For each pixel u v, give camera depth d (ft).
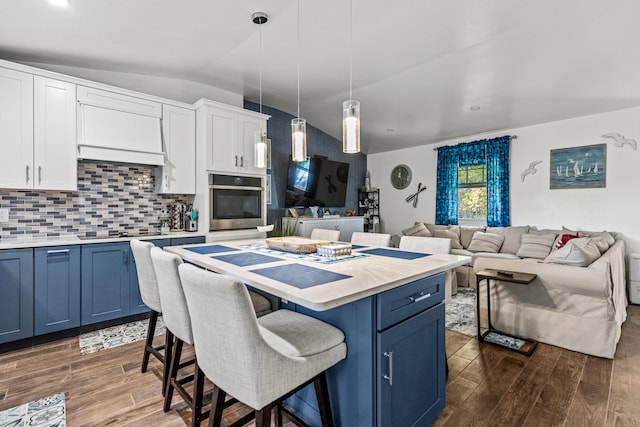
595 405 6.02
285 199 17.24
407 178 21.12
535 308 8.86
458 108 14.88
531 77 11.76
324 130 19.72
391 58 10.74
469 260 6.16
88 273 9.36
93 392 6.47
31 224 9.66
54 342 8.83
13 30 8.07
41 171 8.93
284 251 7.32
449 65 11.20
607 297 7.81
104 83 10.99
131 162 10.48
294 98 14.94
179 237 11.10
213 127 12.00
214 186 12.03
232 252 7.20
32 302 8.49
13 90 8.55
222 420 5.66
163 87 12.13
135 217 11.63
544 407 5.99
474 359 7.88
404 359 4.81
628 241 13.58
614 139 13.91
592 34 9.09
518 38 9.43
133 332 9.56
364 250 7.47
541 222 15.84
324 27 8.79
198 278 3.76
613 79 11.48
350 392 4.70
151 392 6.49
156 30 8.50
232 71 11.71
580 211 14.73
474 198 18.29
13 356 8.00
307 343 4.31
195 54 10.17
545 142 15.76
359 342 4.55
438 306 5.59
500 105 14.25
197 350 4.30
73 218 10.39
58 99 9.23
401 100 14.46
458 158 18.67
